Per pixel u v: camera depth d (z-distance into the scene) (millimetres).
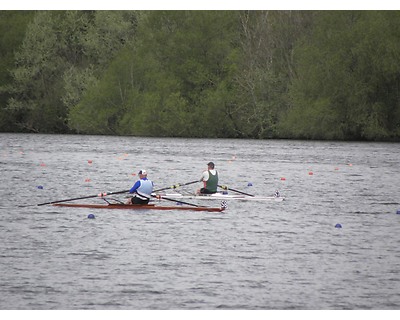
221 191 159500
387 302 76625
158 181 181125
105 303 75312
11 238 103250
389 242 104375
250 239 105000
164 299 76688
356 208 137250
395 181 186875
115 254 94312
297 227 115250
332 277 84875
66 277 83438
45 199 144000
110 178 185250
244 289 80125
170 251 96438
